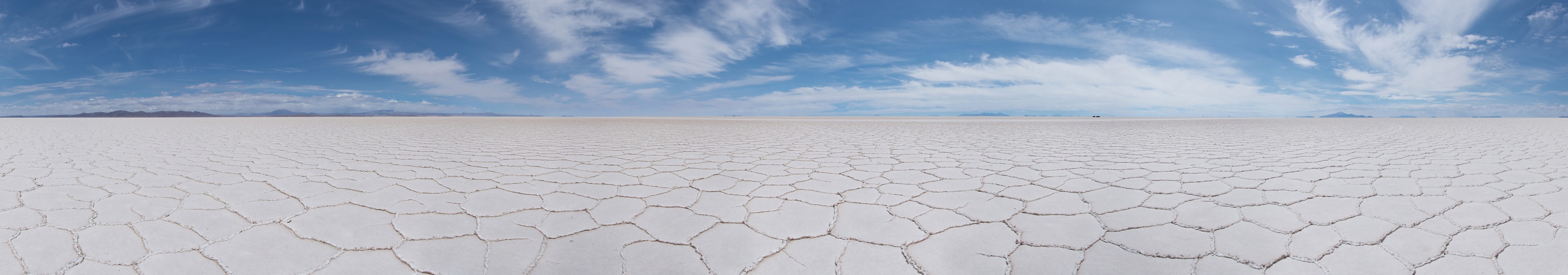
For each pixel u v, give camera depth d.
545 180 2.96
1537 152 4.31
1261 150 4.73
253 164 3.67
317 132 8.24
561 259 1.52
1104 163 3.70
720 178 3.06
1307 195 2.36
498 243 1.67
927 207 2.17
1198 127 10.18
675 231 1.81
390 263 1.49
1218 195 2.39
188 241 1.66
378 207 2.17
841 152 4.62
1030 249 1.58
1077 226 1.84
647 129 9.89
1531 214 1.92
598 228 1.85
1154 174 3.11
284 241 1.67
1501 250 1.52
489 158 4.15
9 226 1.81
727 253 1.57
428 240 1.69
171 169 3.37
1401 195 2.35
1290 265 1.44
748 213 2.07
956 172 3.29
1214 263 1.46
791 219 1.96
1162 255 1.52
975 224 1.87
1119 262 1.47
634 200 2.35
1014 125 11.71
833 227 1.84
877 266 1.46
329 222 1.91
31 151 4.55
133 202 2.23
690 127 10.82
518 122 15.17
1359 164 3.56
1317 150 4.65
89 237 1.68
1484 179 2.80
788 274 1.41
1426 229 1.74
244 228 1.81
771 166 3.64
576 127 10.97
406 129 9.38
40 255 1.51
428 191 2.56
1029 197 2.37
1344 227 1.78
